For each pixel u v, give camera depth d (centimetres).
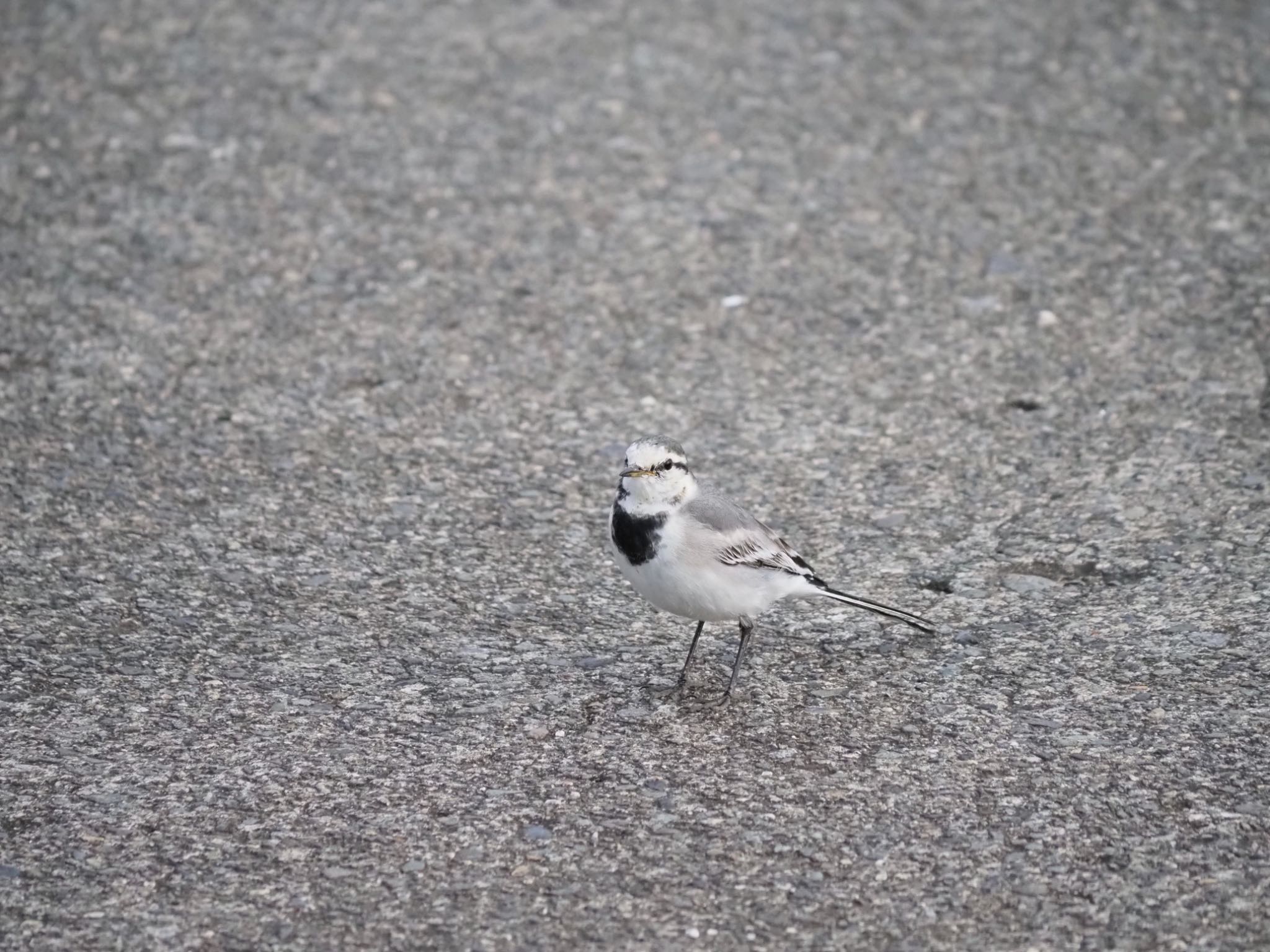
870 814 909
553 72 1859
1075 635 1098
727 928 814
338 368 1448
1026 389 1416
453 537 1239
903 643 1102
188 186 1667
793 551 1049
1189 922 812
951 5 1984
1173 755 958
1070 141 1753
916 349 1476
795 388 1431
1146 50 1897
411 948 800
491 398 1418
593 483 1313
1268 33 1928
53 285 1526
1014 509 1259
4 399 1378
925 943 802
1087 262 1579
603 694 1045
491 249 1609
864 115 1797
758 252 1608
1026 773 946
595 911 828
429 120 1780
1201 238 1605
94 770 948
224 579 1173
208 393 1405
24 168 1677
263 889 845
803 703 1030
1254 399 1376
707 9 1977
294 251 1593
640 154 1739
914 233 1627
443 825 902
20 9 1927
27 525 1223
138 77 1820
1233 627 1094
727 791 934
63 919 818
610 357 1476
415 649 1095
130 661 1070
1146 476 1286
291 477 1305
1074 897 834
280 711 1016
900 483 1302
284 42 1894
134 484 1284
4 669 1052
